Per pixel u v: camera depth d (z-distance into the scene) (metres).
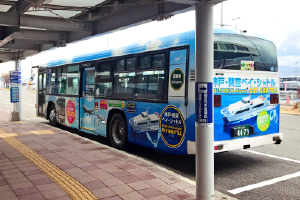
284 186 4.98
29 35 9.20
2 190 4.39
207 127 3.73
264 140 5.97
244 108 5.75
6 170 5.41
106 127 8.13
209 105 3.72
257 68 5.98
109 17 7.76
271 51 6.29
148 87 6.49
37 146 7.55
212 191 3.80
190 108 5.32
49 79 12.03
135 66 6.95
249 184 5.10
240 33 5.87
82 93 9.45
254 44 6.01
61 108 10.94
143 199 4.04
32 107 23.92
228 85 5.54
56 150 7.07
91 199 4.03
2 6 7.46
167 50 5.92
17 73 13.18
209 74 3.71
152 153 7.43
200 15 3.68
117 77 7.66
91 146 7.55
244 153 7.43
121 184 4.62
